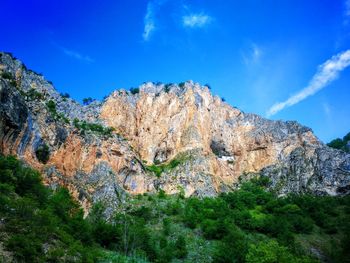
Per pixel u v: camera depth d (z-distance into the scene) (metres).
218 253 93.56
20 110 109.94
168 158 169.88
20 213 70.44
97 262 74.81
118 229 98.19
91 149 135.88
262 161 185.25
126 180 141.12
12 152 105.50
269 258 79.44
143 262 84.69
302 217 131.75
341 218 135.75
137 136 176.00
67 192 108.44
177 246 98.88
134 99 190.75
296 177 170.50
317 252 110.69
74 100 169.12
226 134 193.25
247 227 119.06
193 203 132.75
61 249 66.81
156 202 132.62
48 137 122.06
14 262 56.72
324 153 178.50
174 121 181.50
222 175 174.00
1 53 139.12
